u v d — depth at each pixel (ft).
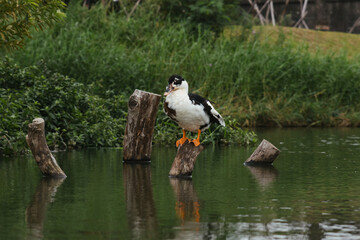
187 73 73.41
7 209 26.66
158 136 55.93
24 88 53.31
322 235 22.15
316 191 31.48
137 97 42.24
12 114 47.14
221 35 90.89
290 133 68.13
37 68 56.18
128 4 94.63
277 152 41.98
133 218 24.82
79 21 81.20
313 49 104.42
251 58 79.46
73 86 54.75
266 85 78.95
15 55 64.08
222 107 68.49
